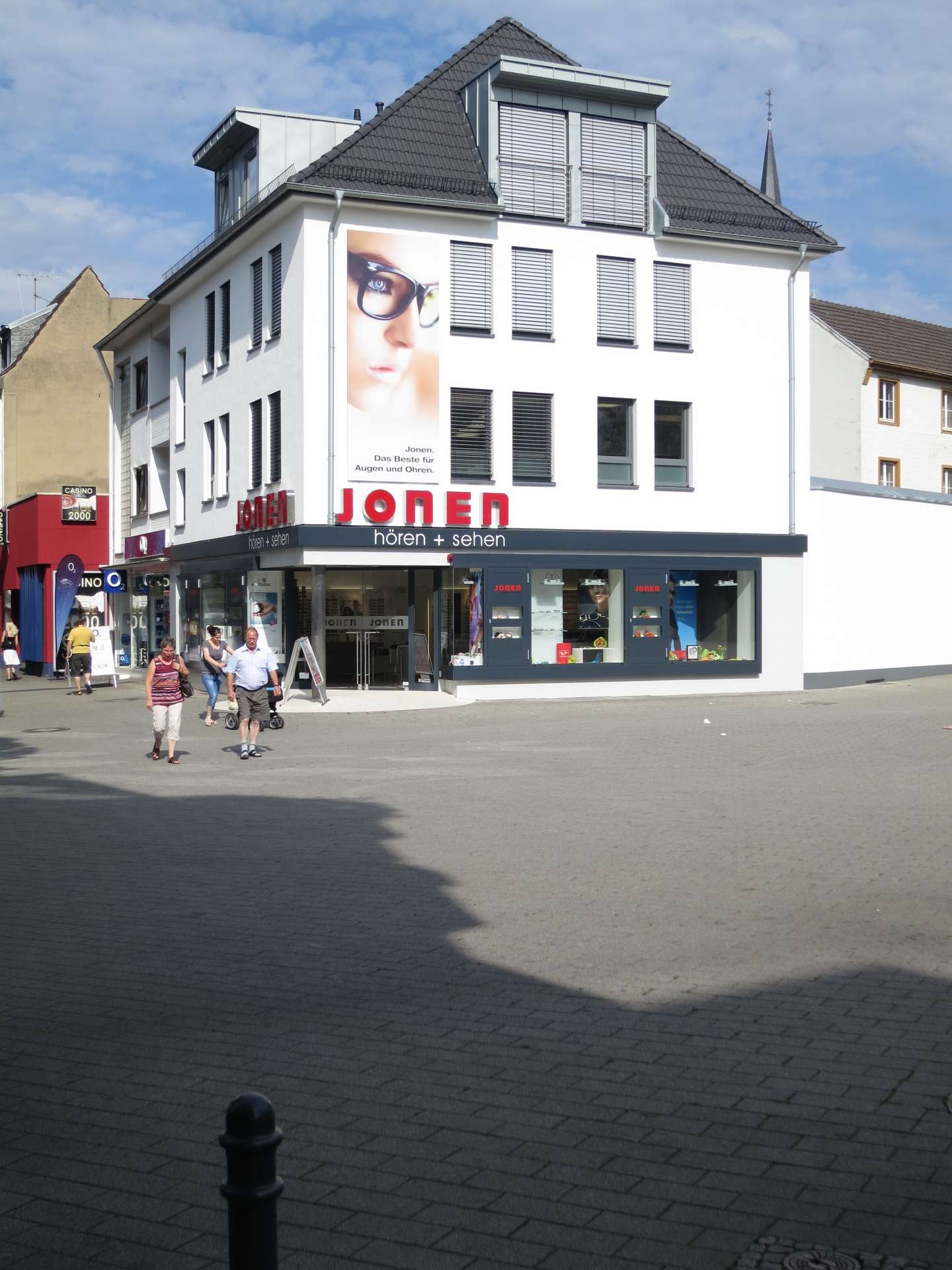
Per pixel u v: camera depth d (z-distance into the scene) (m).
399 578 28.86
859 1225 4.21
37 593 43.28
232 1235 2.77
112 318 52.22
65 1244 4.22
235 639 32.00
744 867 10.23
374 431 27.50
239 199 32.53
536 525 28.81
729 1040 6.07
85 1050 6.14
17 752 19.89
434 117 29.30
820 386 48.22
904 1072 5.61
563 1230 4.22
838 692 30.12
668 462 30.22
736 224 30.83
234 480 31.80
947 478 51.06
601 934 8.16
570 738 20.42
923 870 9.98
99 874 10.40
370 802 13.95
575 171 29.03
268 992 7.05
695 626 30.39
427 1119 5.18
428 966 7.52
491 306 28.42
